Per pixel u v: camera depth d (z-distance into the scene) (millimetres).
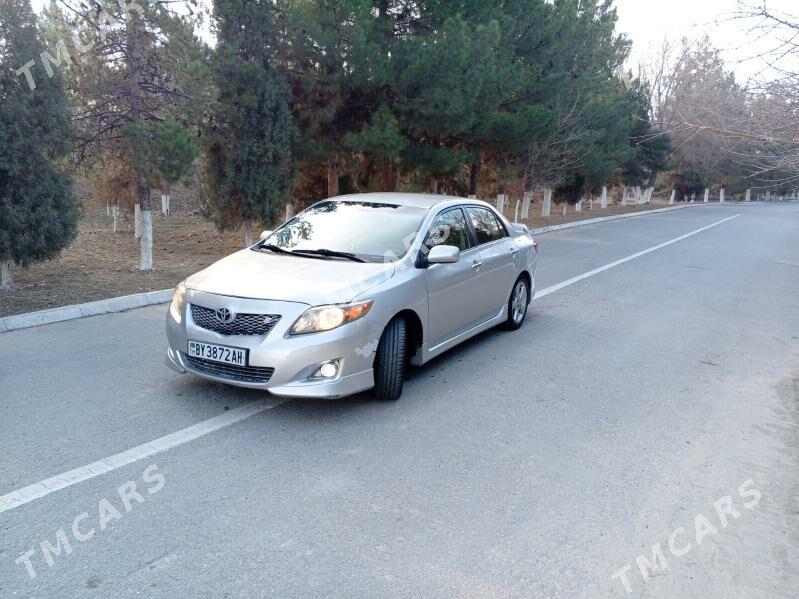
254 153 12266
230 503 3449
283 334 4352
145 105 11273
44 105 8383
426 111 14367
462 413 4824
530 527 3316
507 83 17859
